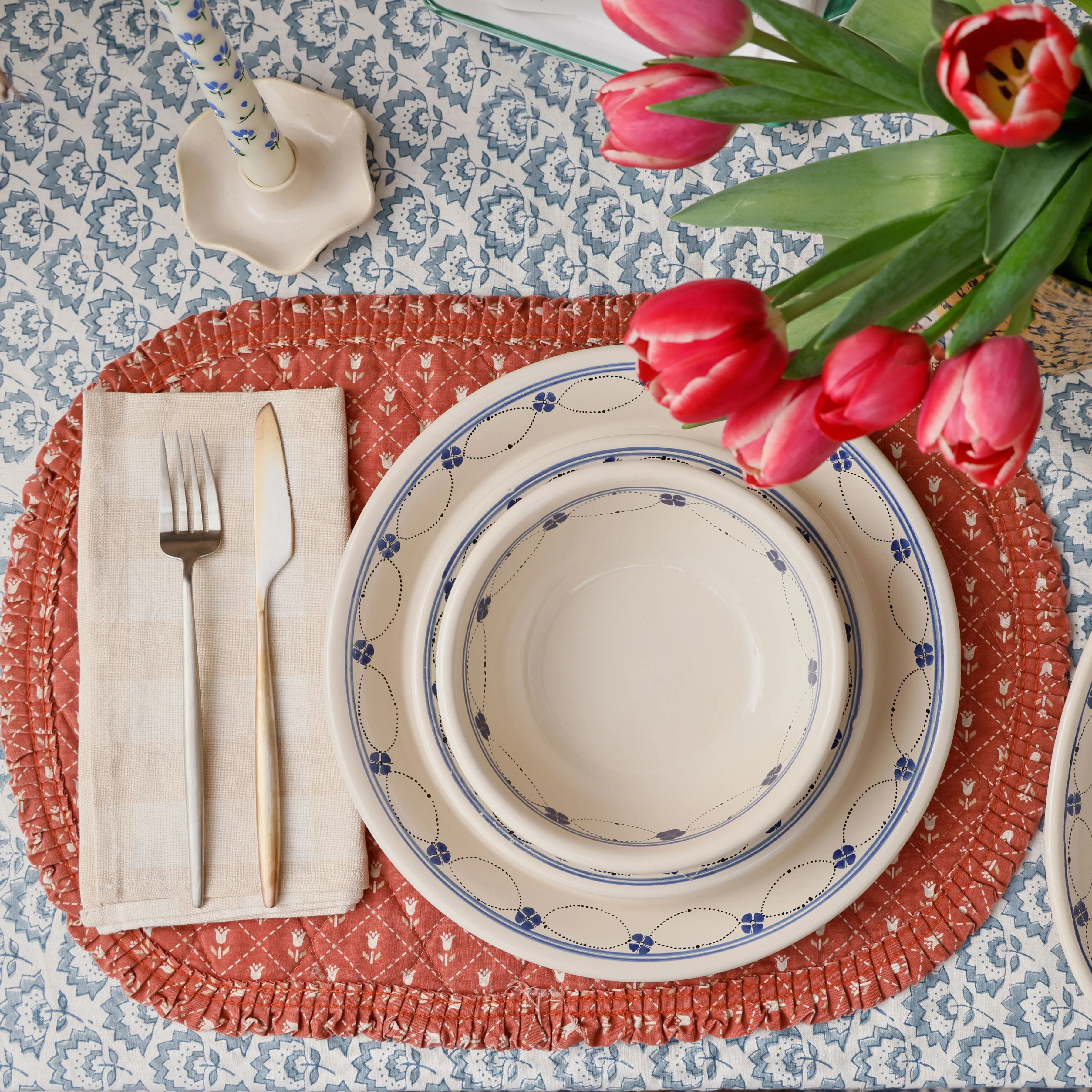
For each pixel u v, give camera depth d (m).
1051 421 0.62
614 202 0.64
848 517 0.59
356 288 0.64
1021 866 0.61
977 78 0.25
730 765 0.59
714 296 0.26
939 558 0.58
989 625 0.61
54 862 0.61
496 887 0.58
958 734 0.61
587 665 0.60
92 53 0.64
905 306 0.29
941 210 0.31
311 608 0.61
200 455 0.61
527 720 0.60
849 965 0.61
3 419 0.64
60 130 0.64
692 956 0.58
